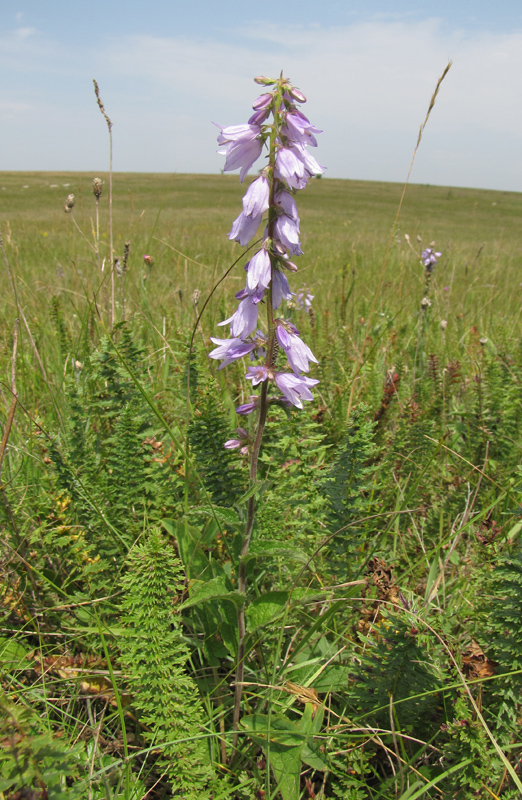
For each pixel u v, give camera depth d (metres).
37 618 2.46
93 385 3.32
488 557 2.51
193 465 2.59
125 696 2.15
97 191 4.00
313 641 2.33
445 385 4.21
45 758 1.35
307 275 9.66
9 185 54.00
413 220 36.38
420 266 9.63
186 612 2.46
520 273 11.47
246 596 1.93
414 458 3.30
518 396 3.84
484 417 3.79
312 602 2.32
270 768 1.92
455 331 6.18
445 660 2.02
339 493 2.50
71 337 4.47
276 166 1.69
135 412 2.93
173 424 3.41
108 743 2.01
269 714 1.83
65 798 1.33
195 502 2.80
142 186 61.59
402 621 1.96
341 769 1.94
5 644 2.20
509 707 1.84
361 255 12.77
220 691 2.23
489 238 23.70
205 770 1.76
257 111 1.70
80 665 2.26
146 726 2.06
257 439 1.88
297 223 1.75
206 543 2.43
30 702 2.03
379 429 3.56
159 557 1.82
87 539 2.56
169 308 5.45
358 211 46.03
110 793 1.68
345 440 2.57
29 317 5.38
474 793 1.74
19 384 3.87
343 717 2.04
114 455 2.81
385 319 5.93
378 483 3.29
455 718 1.81
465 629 2.38
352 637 2.44
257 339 1.94
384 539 2.82
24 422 3.52
